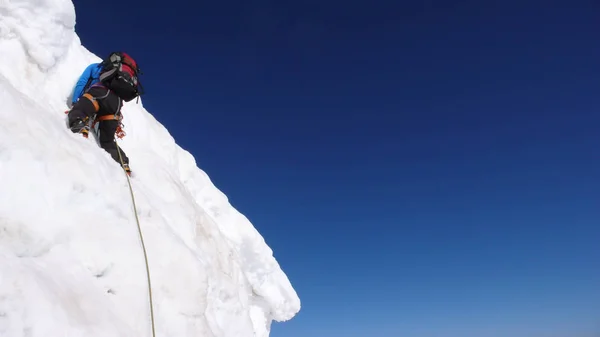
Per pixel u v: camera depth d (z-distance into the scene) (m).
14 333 2.17
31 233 2.73
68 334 2.39
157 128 7.17
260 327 8.91
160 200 5.05
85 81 4.81
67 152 3.36
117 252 3.29
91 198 3.34
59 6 4.70
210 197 8.12
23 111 3.18
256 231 8.91
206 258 5.12
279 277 9.40
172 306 3.57
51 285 2.57
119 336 2.80
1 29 4.18
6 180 2.74
